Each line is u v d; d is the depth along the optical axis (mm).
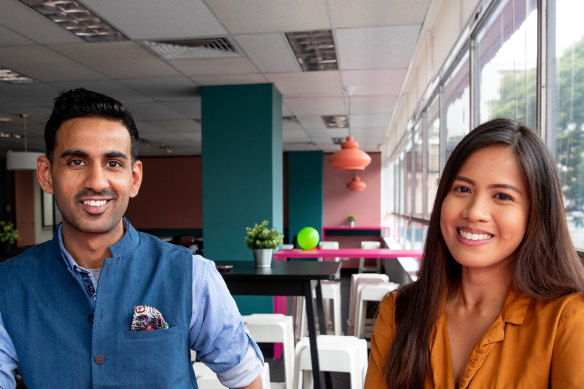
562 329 805
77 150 982
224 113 5051
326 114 6902
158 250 1132
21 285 1029
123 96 5535
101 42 3693
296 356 2705
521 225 890
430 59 4246
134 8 3066
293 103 6094
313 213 11312
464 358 952
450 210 945
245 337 1202
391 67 4477
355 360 2588
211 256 5031
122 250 1079
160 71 4508
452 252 950
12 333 1003
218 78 4805
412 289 1100
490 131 937
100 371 992
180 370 1050
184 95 5508
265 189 4988
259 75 4711
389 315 1115
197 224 12289
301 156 11438
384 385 1060
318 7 3107
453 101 3773
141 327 1029
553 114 1800
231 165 5031
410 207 7434
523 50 2098
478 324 956
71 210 1002
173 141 9578
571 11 1634
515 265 905
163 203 12391
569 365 771
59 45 3740
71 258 1022
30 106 5965
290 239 11320
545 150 904
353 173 11797
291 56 4113
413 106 5660
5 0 2928
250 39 3686
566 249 879
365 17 3275
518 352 857
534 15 1956
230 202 5023
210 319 1119
